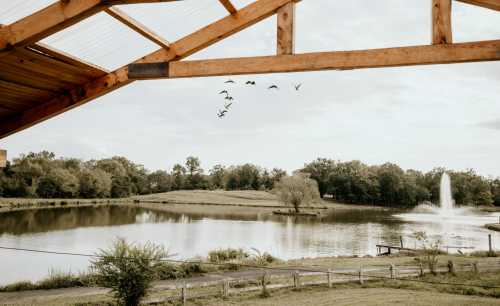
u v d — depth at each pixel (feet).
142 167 481.46
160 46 17.03
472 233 139.54
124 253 40.19
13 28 13.28
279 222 177.37
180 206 293.43
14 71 16.29
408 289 49.78
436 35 15.19
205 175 521.24
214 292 47.14
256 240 115.65
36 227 133.49
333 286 51.31
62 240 105.29
